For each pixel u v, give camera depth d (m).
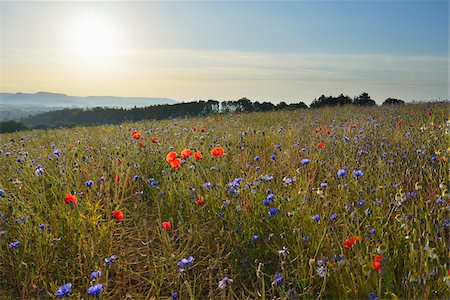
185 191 4.09
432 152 5.07
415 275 2.18
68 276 2.91
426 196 3.50
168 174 4.63
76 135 10.48
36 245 3.05
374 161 4.83
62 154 5.71
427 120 7.86
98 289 2.24
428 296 2.15
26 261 3.03
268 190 3.64
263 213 3.44
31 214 3.51
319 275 2.52
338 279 2.52
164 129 9.50
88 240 3.19
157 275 2.87
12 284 2.79
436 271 2.29
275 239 3.20
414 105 13.29
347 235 2.97
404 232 2.87
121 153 5.96
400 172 4.25
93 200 4.02
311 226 3.13
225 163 5.00
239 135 7.27
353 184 3.93
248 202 3.64
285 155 5.27
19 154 6.50
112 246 3.34
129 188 4.67
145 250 3.40
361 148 5.46
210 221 3.66
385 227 2.99
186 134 7.58
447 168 3.98
